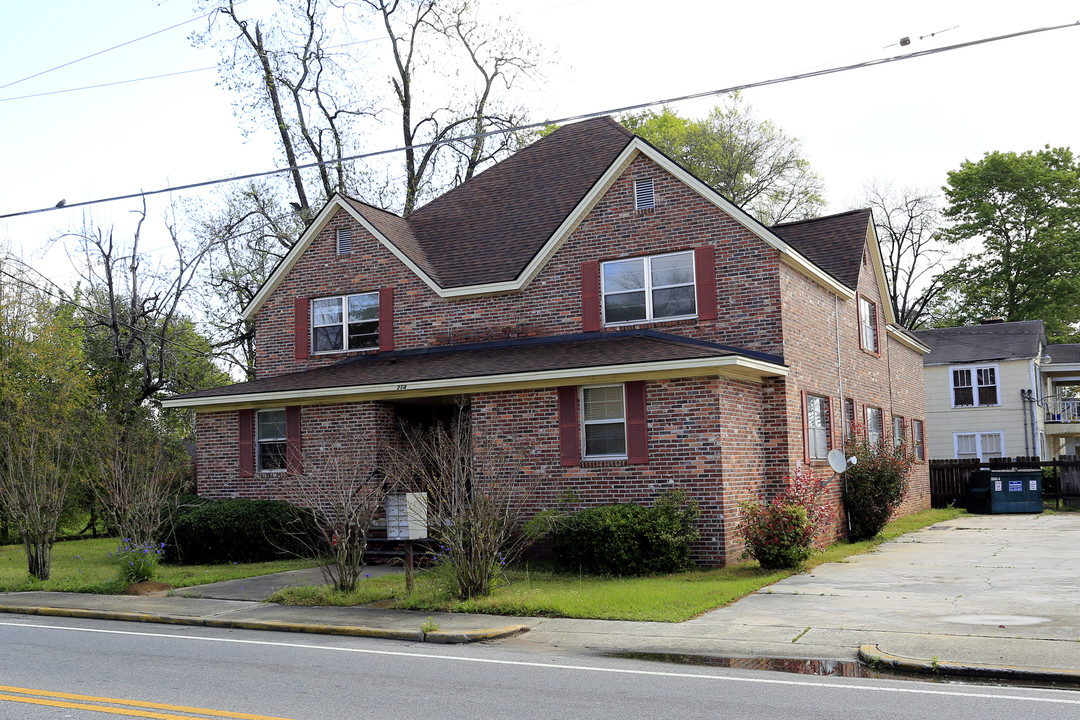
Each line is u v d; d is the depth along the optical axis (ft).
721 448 56.24
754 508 54.29
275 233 114.32
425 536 46.93
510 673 29.86
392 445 68.18
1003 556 57.11
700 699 25.86
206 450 74.95
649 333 65.46
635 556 53.47
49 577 58.29
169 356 110.01
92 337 111.14
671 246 66.08
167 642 37.06
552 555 59.82
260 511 65.00
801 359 66.18
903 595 42.93
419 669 30.73
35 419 72.64
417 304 74.69
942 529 79.41
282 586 51.70
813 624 36.68
